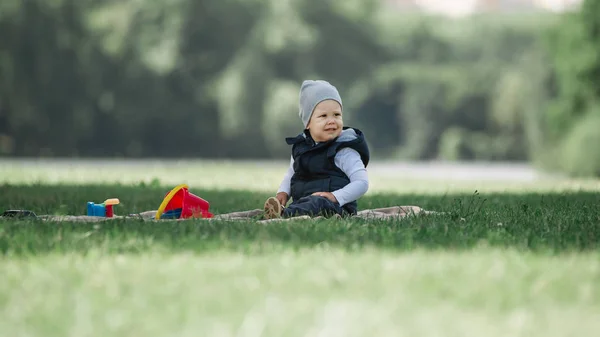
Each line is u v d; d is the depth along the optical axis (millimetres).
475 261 9398
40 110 111250
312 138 16172
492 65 152125
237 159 122375
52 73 109125
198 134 123500
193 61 124625
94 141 119125
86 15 113938
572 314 7027
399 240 11039
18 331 6621
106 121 118125
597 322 6777
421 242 11031
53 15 107938
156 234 11398
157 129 122250
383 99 152250
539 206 17844
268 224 12586
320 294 7730
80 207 19016
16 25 104188
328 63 129125
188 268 8922
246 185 32031
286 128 116125
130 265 9109
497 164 129125
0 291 7961
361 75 132125
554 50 62844
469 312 7086
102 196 22969
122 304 7375
